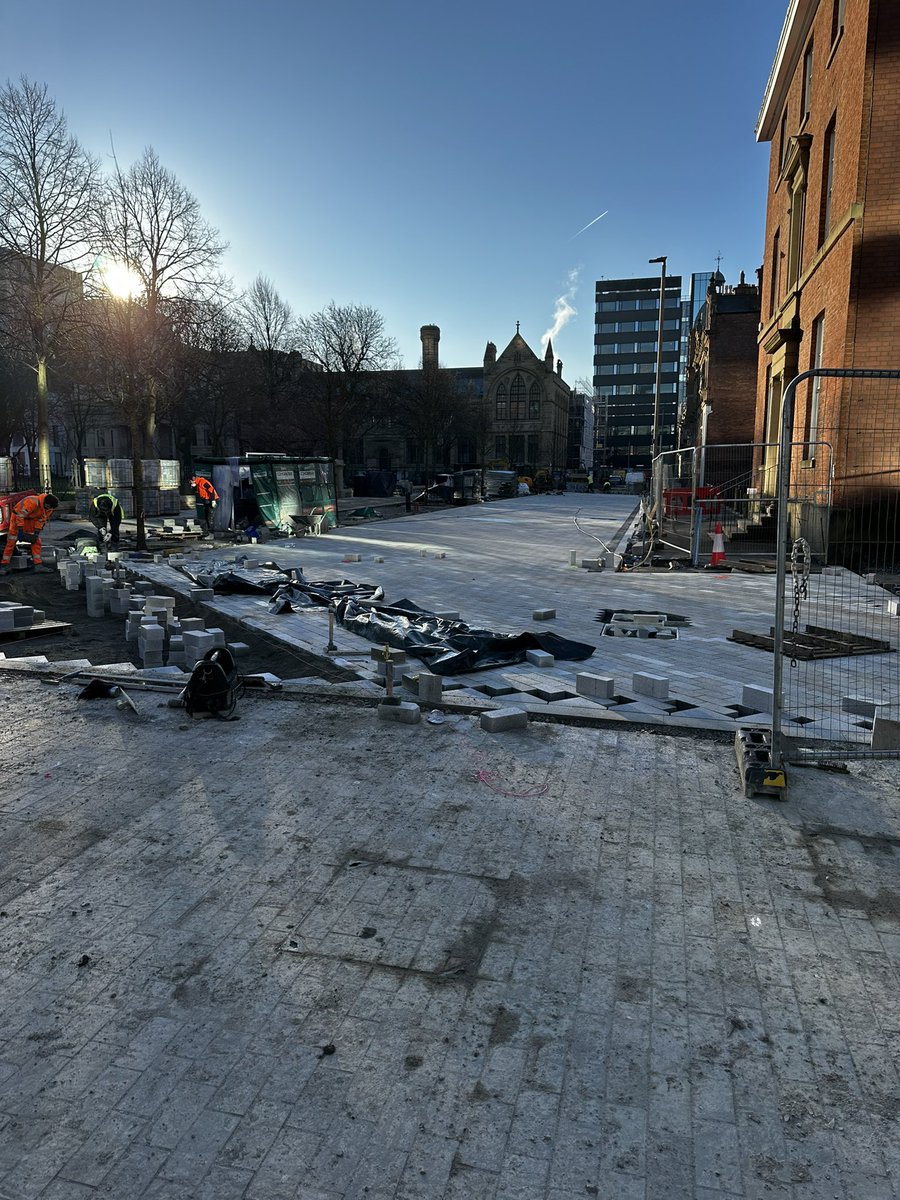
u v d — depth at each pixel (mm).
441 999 2973
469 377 109125
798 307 21000
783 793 4812
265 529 24234
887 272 15547
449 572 15977
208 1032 2787
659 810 4648
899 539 14781
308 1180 2203
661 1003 2965
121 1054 2678
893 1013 2924
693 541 17125
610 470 98312
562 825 4438
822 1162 2281
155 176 34938
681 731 6094
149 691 6965
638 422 120000
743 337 39531
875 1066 2658
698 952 3279
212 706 6215
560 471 88000
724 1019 2881
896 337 15578
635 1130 2387
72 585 13242
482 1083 2564
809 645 8992
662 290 30562
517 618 10922
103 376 37438
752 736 5352
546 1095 2520
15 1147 2307
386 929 3420
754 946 3324
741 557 17734
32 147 31281
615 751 5625
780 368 21734
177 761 5363
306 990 3016
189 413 55312
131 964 3162
